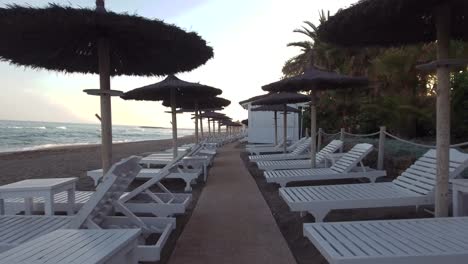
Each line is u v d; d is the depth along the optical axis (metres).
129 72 6.58
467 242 3.37
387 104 13.77
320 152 10.88
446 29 4.37
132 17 4.27
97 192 3.88
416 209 5.92
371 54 18.06
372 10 3.97
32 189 5.04
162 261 4.11
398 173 8.83
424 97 13.95
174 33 4.68
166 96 11.02
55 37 4.64
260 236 4.98
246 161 15.44
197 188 8.91
